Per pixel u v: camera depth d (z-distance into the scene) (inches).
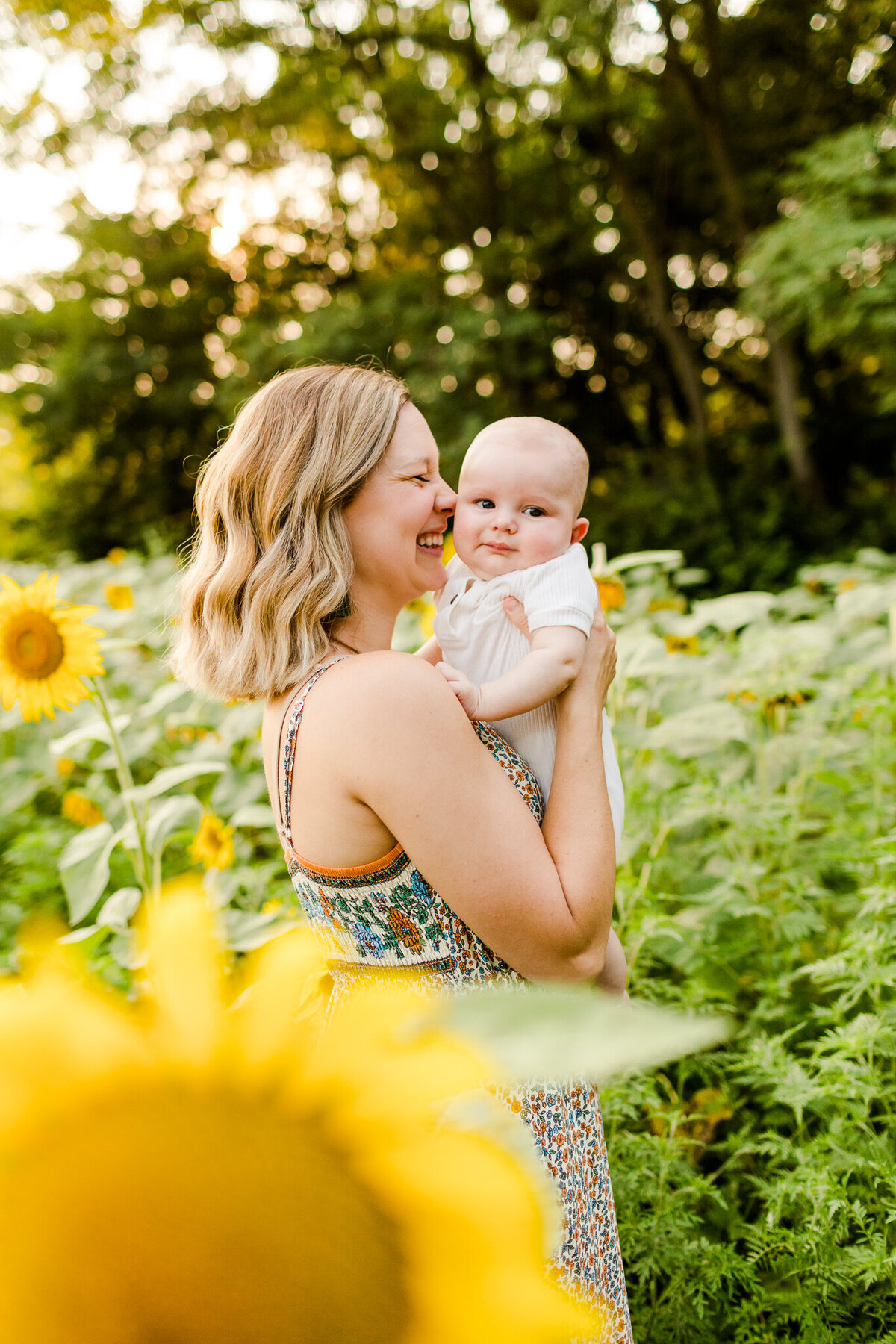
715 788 112.3
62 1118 8.7
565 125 565.9
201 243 647.8
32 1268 8.2
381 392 47.0
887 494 580.1
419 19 541.3
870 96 532.1
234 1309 8.2
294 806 43.1
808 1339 61.1
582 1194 45.2
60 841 147.8
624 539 518.6
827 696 131.0
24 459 763.4
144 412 676.1
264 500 44.6
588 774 46.7
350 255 663.8
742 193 519.2
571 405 661.3
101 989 9.6
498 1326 8.8
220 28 496.4
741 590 466.9
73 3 461.1
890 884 98.9
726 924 101.7
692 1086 89.7
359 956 43.9
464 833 40.1
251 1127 8.8
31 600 75.7
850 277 395.9
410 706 40.3
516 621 53.2
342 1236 8.9
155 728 141.3
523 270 604.7
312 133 589.9
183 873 129.3
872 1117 76.0
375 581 47.0
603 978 55.1
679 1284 65.7
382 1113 8.8
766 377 672.4
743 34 526.3
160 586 254.1
